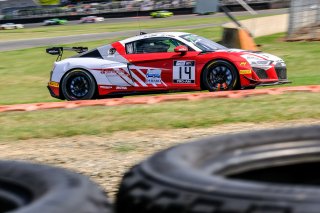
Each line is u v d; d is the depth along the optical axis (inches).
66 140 351.6
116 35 1843.0
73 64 595.5
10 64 1186.0
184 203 110.5
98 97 596.7
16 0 4699.8
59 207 107.2
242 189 107.1
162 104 435.2
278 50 1064.2
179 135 349.7
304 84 631.2
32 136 363.9
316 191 103.3
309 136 149.6
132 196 123.1
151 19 3663.9
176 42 580.1
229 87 555.8
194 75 564.4
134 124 374.9
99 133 364.5
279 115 382.3
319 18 1165.7
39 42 1752.0
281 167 146.3
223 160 139.1
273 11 2987.2
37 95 744.3
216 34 1459.2
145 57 581.9
